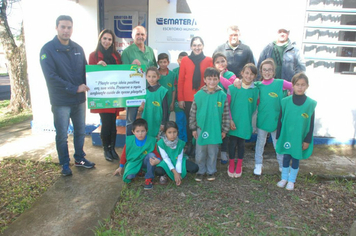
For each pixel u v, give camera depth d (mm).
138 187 3377
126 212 2893
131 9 5957
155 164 3336
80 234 2557
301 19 4594
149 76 3631
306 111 3195
